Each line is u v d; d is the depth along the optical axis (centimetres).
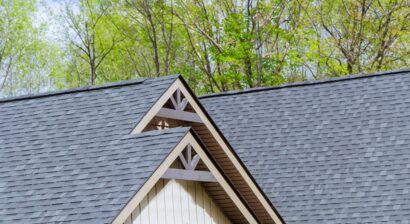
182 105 1917
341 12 5109
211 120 1927
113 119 1870
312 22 5097
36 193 1688
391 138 2572
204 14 5144
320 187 2480
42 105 2083
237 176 1961
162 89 1900
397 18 4838
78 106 2006
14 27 5978
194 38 5444
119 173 1656
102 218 1525
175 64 5659
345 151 2586
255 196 1981
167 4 5219
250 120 2850
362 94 2798
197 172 1820
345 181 2470
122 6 5509
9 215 1638
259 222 1986
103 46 5816
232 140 2777
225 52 4809
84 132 1862
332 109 2781
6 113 2103
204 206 1939
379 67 4897
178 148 1716
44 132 1930
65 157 1789
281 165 2609
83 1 5803
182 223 1861
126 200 1553
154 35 5366
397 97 2728
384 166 2475
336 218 2348
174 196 1850
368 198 2378
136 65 5884
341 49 5012
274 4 4919
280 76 4938
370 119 2677
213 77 5319
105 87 2042
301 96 2894
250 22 5050
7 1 5966
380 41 4906
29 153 1856
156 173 1641
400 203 2323
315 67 5362
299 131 2734
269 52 4988
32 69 6166
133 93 1956
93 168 1706
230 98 2995
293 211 2420
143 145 1731
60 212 1591
